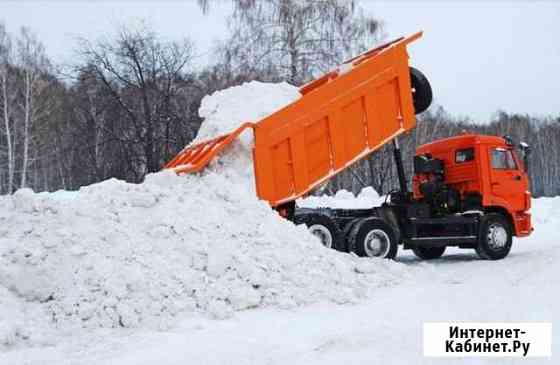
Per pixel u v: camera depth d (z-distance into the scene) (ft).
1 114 123.65
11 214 26.37
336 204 56.24
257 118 35.58
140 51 82.84
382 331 20.35
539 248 46.24
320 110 35.24
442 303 24.91
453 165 43.19
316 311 23.73
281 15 84.84
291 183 34.17
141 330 21.07
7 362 18.03
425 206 39.93
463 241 40.40
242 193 30.22
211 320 22.35
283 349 18.56
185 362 17.53
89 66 82.07
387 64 37.81
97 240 24.72
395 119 37.96
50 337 20.25
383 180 100.27
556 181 223.92
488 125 235.61
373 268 30.94
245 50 84.48
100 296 22.16
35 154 126.72
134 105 82.84
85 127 96.58
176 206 27.76
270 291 24.66
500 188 42.19
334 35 85.76
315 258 27.76
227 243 26.08
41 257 23.52
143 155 81.61
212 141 34.55
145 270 23.68
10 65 127.44
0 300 21.91
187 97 86.02
